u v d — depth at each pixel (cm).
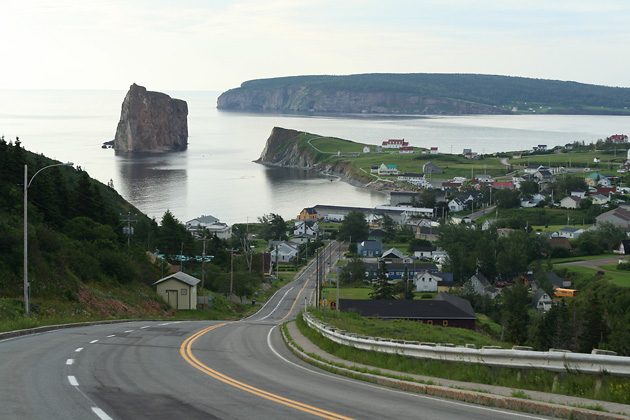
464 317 8106
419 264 13450
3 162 6775
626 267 12494
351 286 11881
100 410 1389
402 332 4512
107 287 5869
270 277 12512
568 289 11412
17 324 3219
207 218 16425
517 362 1741
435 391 1697
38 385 1681
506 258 12850
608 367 1488
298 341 3278
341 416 1380
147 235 10050
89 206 7988
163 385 1758
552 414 1366
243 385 1800
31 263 4625
